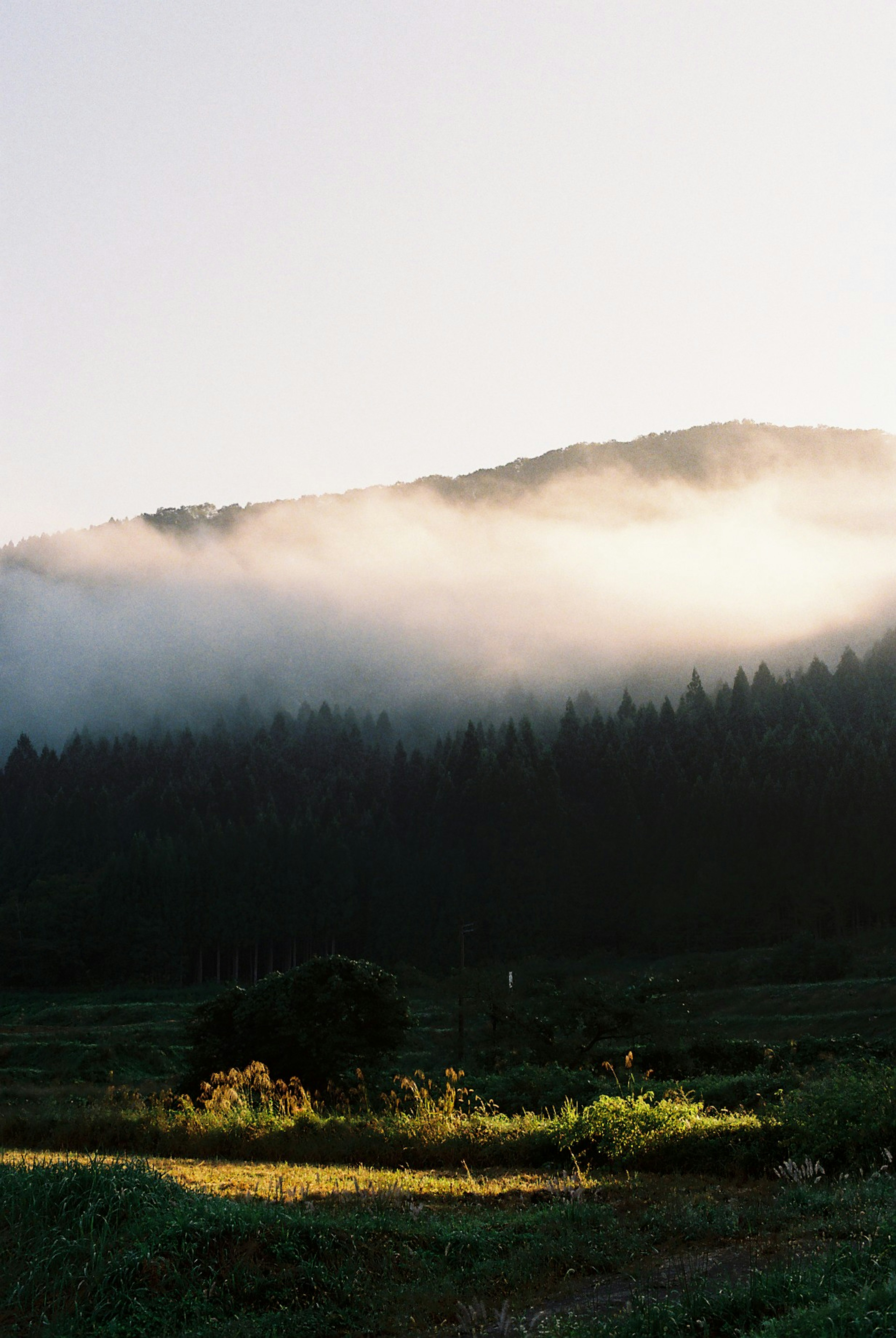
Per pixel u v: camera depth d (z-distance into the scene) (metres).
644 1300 9.73
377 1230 11.89
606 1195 15.16
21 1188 11.92
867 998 79.75
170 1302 10.05
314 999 36.94
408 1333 9.66
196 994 123.31
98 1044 75.00
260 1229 11.27
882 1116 16.58
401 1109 25.48
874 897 123.44
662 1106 19.42
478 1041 62.84
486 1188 15.70
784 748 154.88
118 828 171.25
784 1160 16.91
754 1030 76.31
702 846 138.62
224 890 142.25
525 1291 10.73
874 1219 12.19
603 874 139.38
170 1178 13.30
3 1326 9.60
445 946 134.75
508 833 146.38
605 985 57.09
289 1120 22.08
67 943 134.50
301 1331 9.57
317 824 160.00
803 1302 9.11
